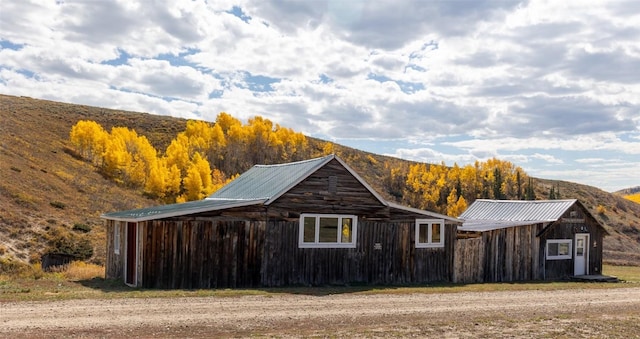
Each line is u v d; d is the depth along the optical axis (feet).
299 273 72.84
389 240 79.51
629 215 375.66
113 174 232.12
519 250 95.20
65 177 189.16
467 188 353.92
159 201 215.51
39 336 36.24
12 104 318.45
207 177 243.40
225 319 44.27
